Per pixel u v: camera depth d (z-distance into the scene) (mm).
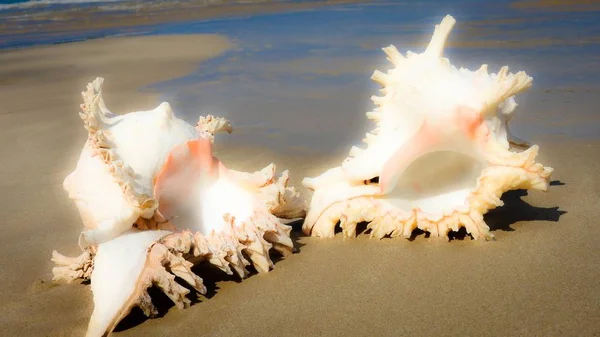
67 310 2904
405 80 3533
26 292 3078
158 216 3082
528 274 2988
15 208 4215
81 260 3080
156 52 10312
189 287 3031
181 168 3277
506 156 3252
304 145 5246
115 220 2879
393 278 3041
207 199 3367
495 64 7449
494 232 3463
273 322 2725
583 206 3742
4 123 6496
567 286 2859
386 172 3375
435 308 2758
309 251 3377
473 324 2623
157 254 2756
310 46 9648
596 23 9836
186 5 17406
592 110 5668
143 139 3172
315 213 3541
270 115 6160
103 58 10102
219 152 5152
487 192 3250
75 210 4152
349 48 9203
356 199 3432
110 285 2689
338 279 3062
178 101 6961
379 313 2750
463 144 3344
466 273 3043
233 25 12773
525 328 2566
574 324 2570
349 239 3496
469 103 3328
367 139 3566
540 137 5051
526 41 8734
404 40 9445
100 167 3037
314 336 2613
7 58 10500
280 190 3232
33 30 13984
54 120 6566
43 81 8602
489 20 10719
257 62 8789
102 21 15008
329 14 13148
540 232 3424
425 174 3492
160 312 2840
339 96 6742
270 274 3141
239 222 3221
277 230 3221
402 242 3430
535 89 6406
